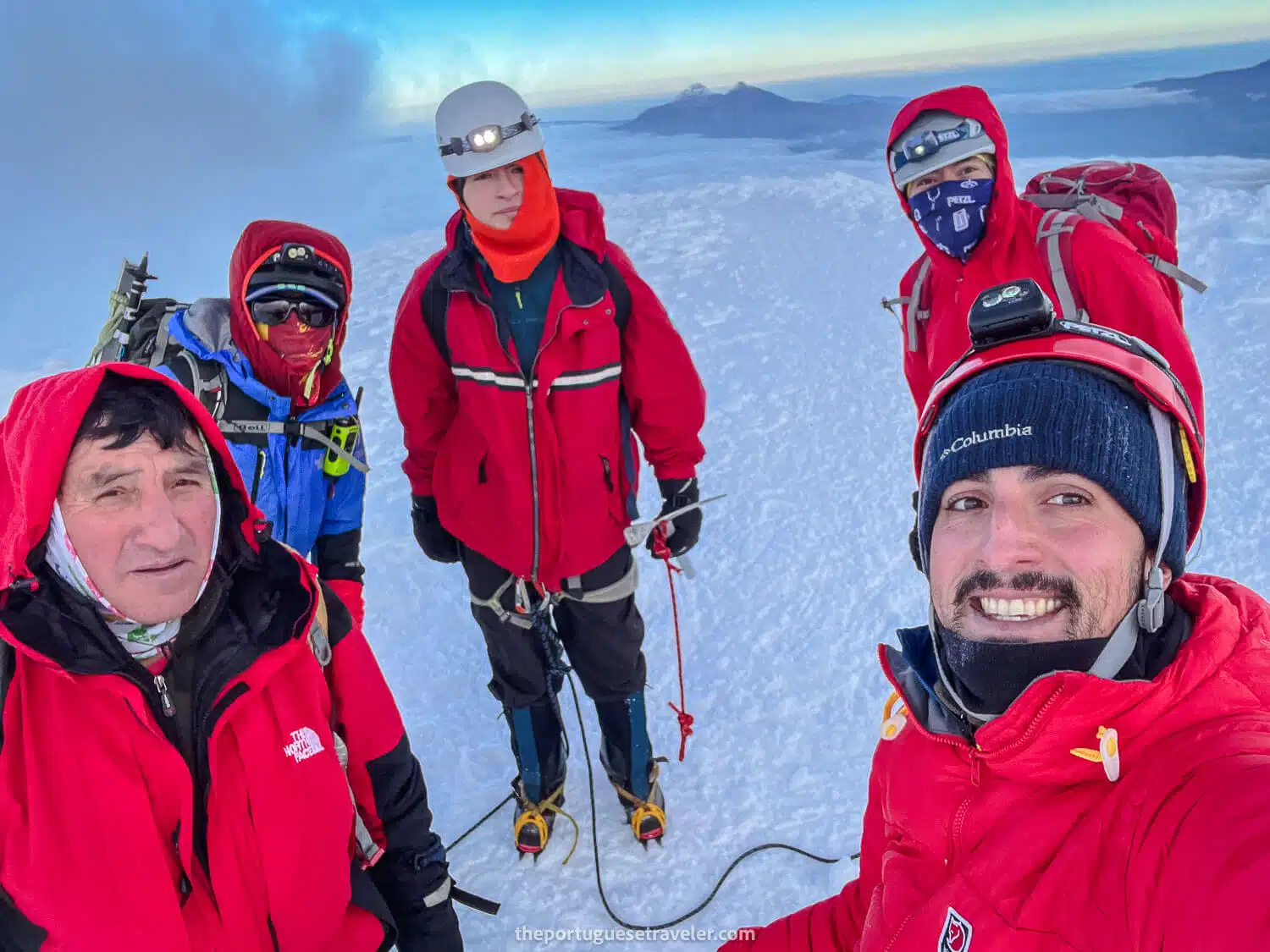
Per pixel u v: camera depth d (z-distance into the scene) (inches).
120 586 43.7
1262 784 29.9
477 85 83.1
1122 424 35.2
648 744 106.4
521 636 100.7
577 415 90.0
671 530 103.1
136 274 86.3
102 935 45.6
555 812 109.0
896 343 270.8
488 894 99.3
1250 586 148.3
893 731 46.5
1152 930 30.6
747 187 450.0
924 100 98.8
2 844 45.1
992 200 96.4
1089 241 92.4
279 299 79.7
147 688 46.9
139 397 44.1
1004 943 35.5
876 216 399.9
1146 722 33.6
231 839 48.8
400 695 133.6
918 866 42.5
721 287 326.0
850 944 50.9
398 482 201.0
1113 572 34.6
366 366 263.3
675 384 94.4
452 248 90.2
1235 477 181.3
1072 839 34.8
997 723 35.8
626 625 100.4
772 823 106.5
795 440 214.7
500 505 93.4
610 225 406.0
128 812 46.1
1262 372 228.8
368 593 158.4
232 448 82.7
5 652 44.9
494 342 88.8
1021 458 35.4
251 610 48.9
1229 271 302.7
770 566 163.5
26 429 43.1
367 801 57.4
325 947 53.1
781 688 130.7
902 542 170.1
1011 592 35.1
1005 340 39.0
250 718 49.0
